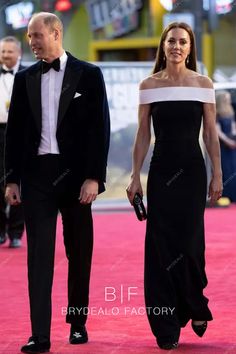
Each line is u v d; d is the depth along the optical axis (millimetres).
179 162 10695
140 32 33688
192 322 11070
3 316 12547
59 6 35062
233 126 26906
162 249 10695
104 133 10578
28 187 10617
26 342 11109
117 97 24078
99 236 20062
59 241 19297
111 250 18047
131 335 11359
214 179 10883
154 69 10992
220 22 35844
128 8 33688
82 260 10812
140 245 18688
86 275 10867
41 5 35594
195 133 10766
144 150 10938
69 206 10734
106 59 34719
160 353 10531
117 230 21016
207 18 32625
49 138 10570
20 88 10688
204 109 10805
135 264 16391
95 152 10531
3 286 14617
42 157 10594
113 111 24109
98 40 34688
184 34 10734
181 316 10953
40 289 10500
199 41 29406
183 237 10680
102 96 10586
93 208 24516
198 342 11000
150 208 10758
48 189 10586
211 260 16750
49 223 10578
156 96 10758
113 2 34094
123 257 17172
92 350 10664
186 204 10680
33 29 10500
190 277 10781
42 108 10570
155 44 33250
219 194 10906
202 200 10758
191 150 10719
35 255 10531
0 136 17969
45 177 10586
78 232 10750
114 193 24484
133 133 24266
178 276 10727
